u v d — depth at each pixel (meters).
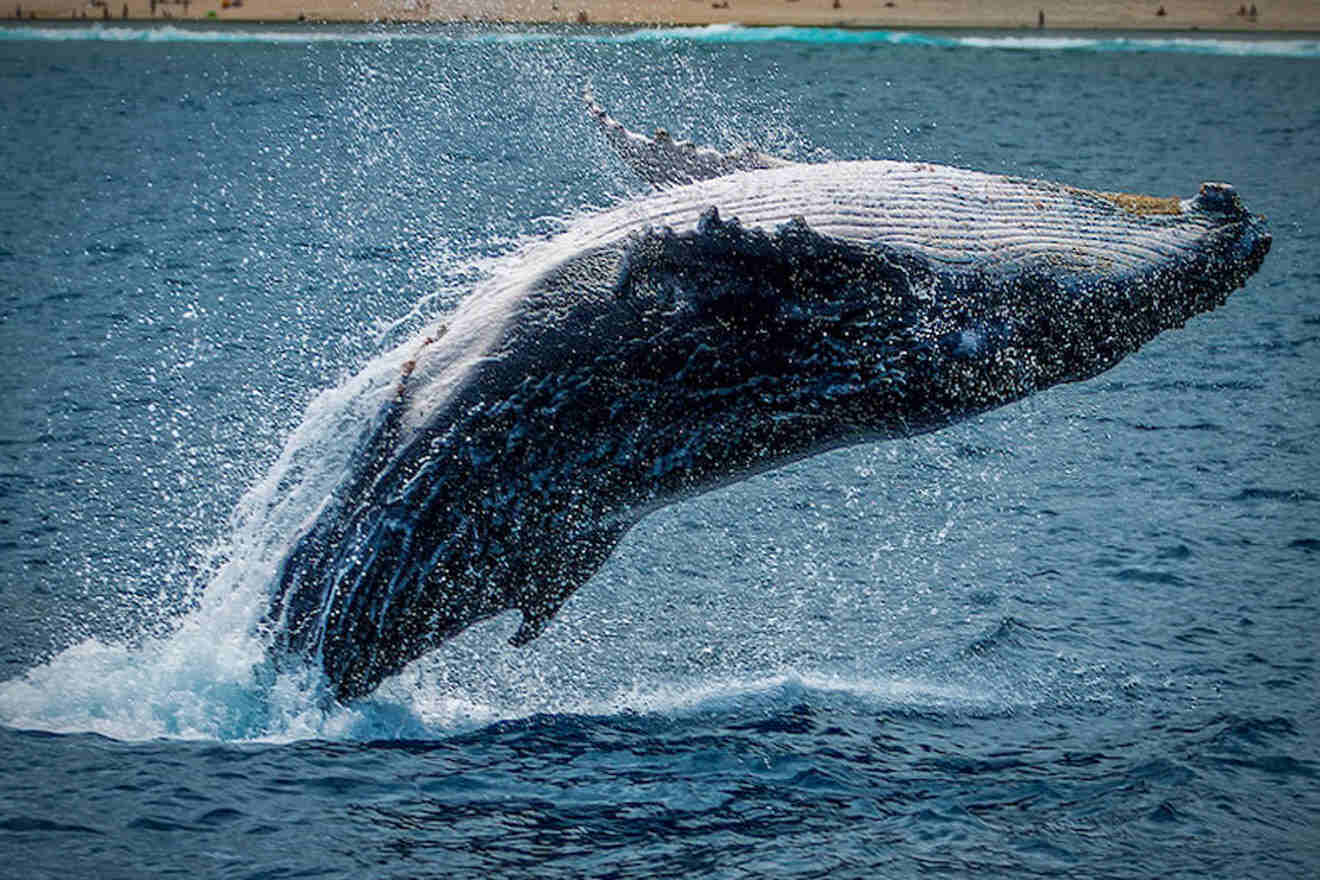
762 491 91.62
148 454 95.69
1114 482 93.62
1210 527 85.12
